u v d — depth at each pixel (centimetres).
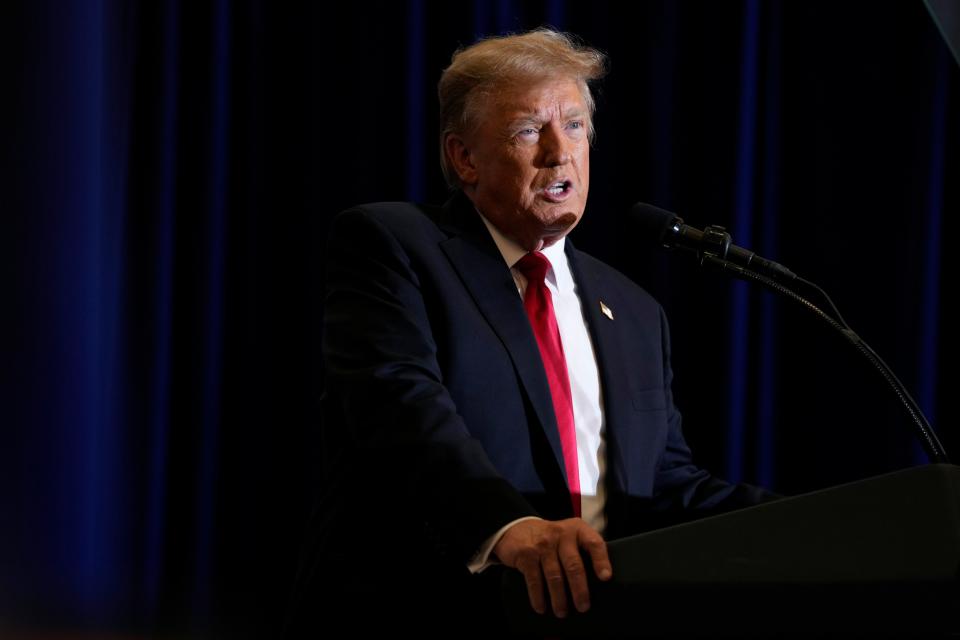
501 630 541
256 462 1144
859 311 1195
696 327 1209
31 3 1084
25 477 1063
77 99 1089
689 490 645
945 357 1196
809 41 1230
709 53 1225
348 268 614
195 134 1146
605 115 1216
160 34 1128
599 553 387
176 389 1130
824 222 1212
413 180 1170
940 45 1184
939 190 1184
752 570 357
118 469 1098
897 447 1170
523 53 628
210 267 1134
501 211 629
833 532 351
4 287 1067
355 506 581
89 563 1078
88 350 1084
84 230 1086
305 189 1164
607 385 630
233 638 1124
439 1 1201
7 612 1052
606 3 1222
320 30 1173
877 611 337
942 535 336
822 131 1219
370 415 532
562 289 659
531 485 576
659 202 1203
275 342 1162
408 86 1172
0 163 1072
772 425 1209
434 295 596
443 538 485
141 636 1088
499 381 585
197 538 1116
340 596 562
